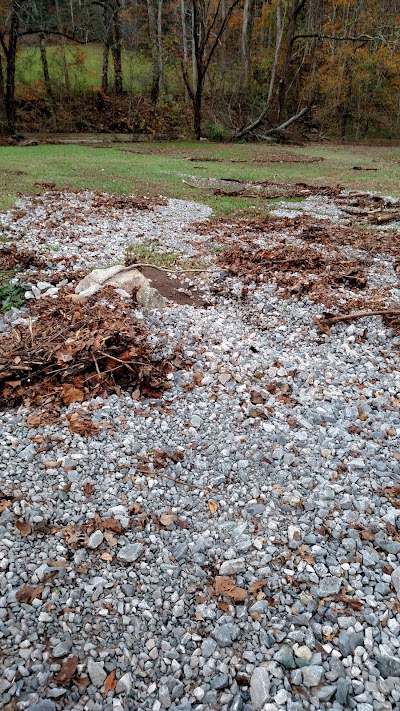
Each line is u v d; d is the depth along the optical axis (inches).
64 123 534.3
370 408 78.9
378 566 52.5
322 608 47.8
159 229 173.2
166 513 57.7
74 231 163.9
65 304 102.1
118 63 575.2
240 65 611.8
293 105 616.4
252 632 45.6
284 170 329.7
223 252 146.1
